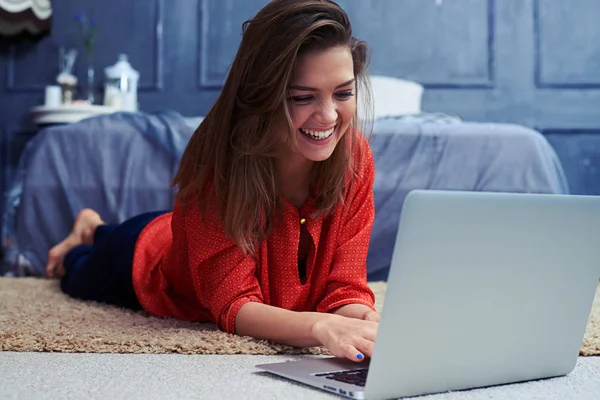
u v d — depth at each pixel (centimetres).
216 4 392
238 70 111
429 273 76
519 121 382
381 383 76
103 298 171
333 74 102
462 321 80
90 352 109
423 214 74
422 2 385
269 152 112
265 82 105
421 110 385
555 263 87
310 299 127
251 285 120
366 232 126
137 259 155
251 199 116
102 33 396
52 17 398
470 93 383
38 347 111
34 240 253
